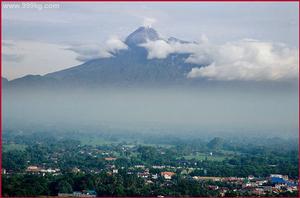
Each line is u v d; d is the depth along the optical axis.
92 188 165.38
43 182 162.75
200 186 177.62
